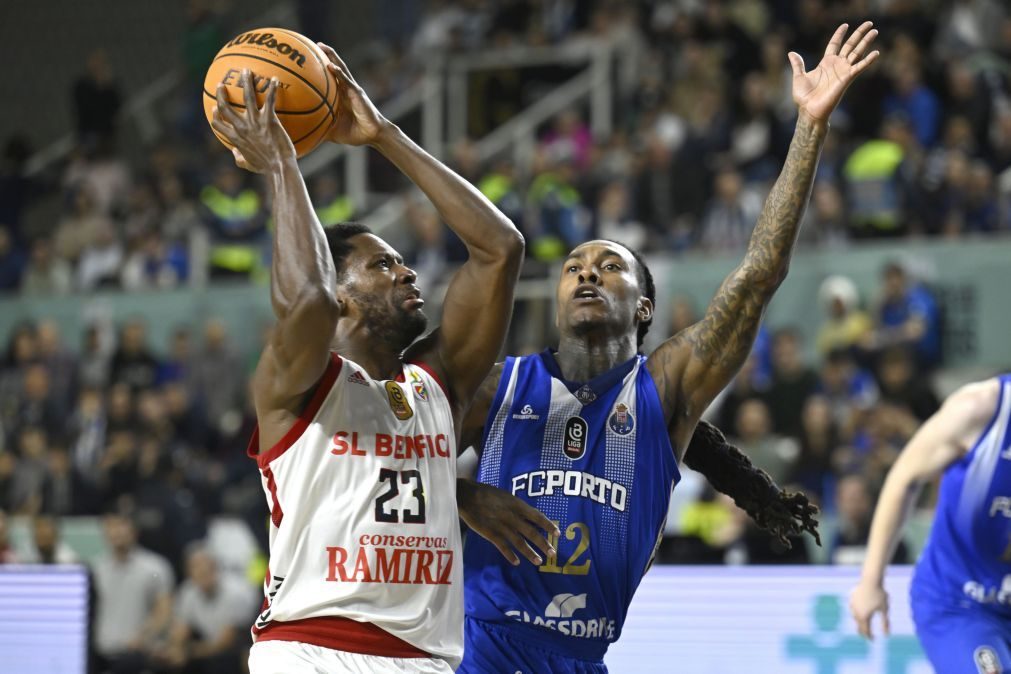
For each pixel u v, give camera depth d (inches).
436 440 261.9
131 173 1206.3
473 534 291.7
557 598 279.7
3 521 638.5
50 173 1157.7
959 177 749.3
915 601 376.2
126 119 1235.2
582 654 283.4
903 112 832.9
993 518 359.3
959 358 700.7
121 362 826.2
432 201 271.1
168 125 1227.9
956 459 361.7
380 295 268.7
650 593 482.0
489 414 291.3
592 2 1082.1
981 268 697.6
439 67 1091.9
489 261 268.4
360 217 978.7
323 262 243.9
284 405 250.2
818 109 279.0
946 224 743.1
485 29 1114.7
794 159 281.9
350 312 268.8
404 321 269.3
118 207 1088.8
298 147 269.3
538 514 269.1
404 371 269.1
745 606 469.7
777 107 892.0
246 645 602.9
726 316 285.6
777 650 464.1
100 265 995.3
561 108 1027.3
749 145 873.5
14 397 847.7
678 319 712.4
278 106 263.6
